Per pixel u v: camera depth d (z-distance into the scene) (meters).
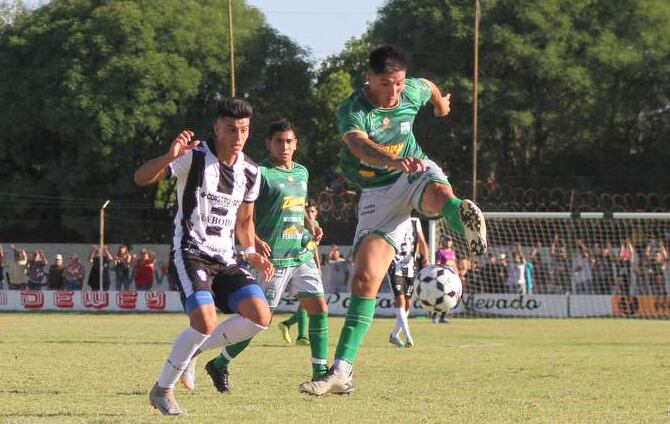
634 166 66.94
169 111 65.38
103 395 12.67
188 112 69.19
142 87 64.19
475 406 11.74
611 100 66.25
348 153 11.63
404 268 23.34
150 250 58.06
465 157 66.12
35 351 20.39
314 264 14.59
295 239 14.49
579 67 62.88
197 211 10.55
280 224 14.55
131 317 40.22
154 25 65.62
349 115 11.32
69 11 66.75
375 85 11.29
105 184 67.69
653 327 34.25
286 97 72.88
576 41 64.38
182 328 31.00
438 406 11.70
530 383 14.59
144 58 64.44
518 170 66.56
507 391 13.48
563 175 66.81
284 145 14.93
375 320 39.47
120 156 65.69
